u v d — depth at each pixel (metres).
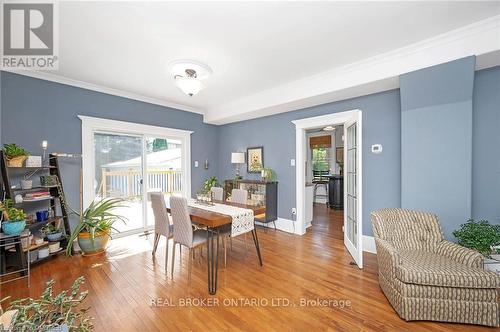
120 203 4.03
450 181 2.38
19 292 2.21
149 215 4.43
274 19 2.01
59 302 0.82
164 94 4.08
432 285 1.75
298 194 4.14
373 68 2.76
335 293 2.17
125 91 3.90
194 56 2.67
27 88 3.01
